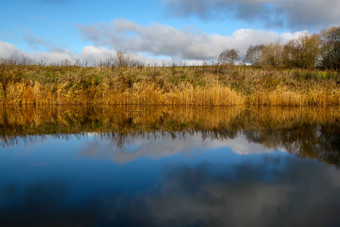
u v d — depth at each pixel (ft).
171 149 18.06
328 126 28.89
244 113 42.45
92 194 10.56
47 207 9.42
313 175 12.93
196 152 17.29
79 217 8.77
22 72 64.03
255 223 8.54
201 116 37.83
